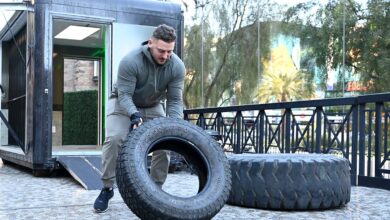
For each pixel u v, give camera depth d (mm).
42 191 5281
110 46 7055
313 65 29109
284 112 6992
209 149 3355
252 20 29234
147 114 3953
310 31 28750
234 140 8133
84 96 11750
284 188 4164
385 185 5480
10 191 5281
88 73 14383
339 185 4285
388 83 26047
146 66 3629
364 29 27359
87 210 4090
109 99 3947
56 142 11266
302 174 4172
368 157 5781
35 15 6605
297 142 6754
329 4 28391
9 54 9023
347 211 4203
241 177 4348
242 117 7945
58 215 3877
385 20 26859
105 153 3914
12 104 8734
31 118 6734
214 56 29906
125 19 7148
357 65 27812
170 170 7277
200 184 3438
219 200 3154
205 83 30078
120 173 3061
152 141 3234
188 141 3338
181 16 7574
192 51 30438
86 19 6883
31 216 3838
